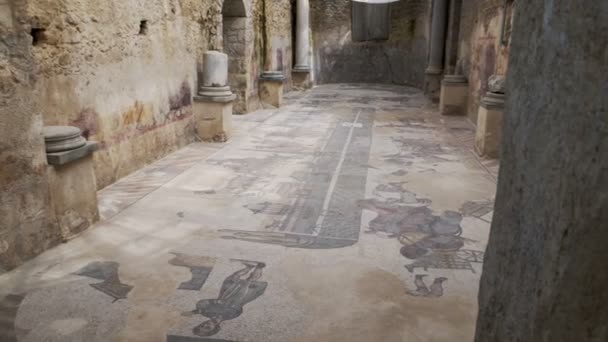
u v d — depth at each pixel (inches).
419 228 167.8
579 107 40.7
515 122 59.1
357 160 266.8
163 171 238.5
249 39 420.2
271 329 106.3
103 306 114.7
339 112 453.4
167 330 105.5
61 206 149.5
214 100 301.6
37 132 138.4
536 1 53.3
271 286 125.3
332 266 137.4
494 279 64.6
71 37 185.2
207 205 188.5
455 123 399.9
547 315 44.8
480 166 256.8
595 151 37.6
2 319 108.8
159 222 169.5
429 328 107.3
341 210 185.2
